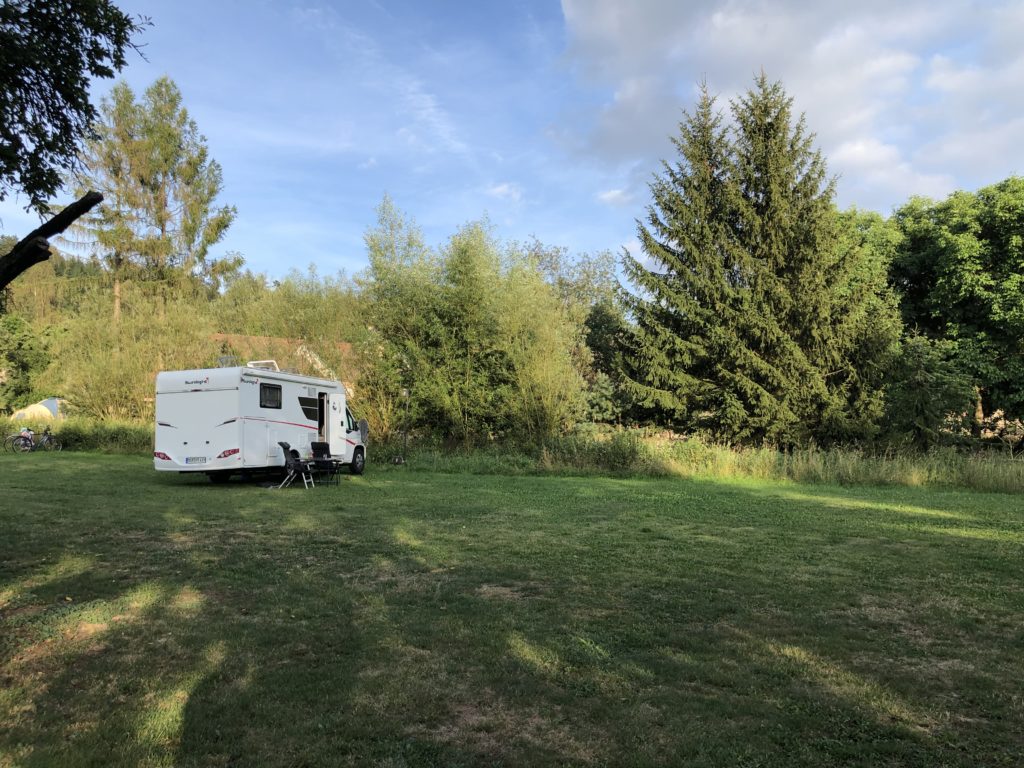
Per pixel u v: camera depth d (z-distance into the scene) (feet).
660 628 16.70
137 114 117.50
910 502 43.83
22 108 21.27
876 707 12.39
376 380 78.84
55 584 20.20
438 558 24.82
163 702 12.30
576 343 88.89
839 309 73.15
